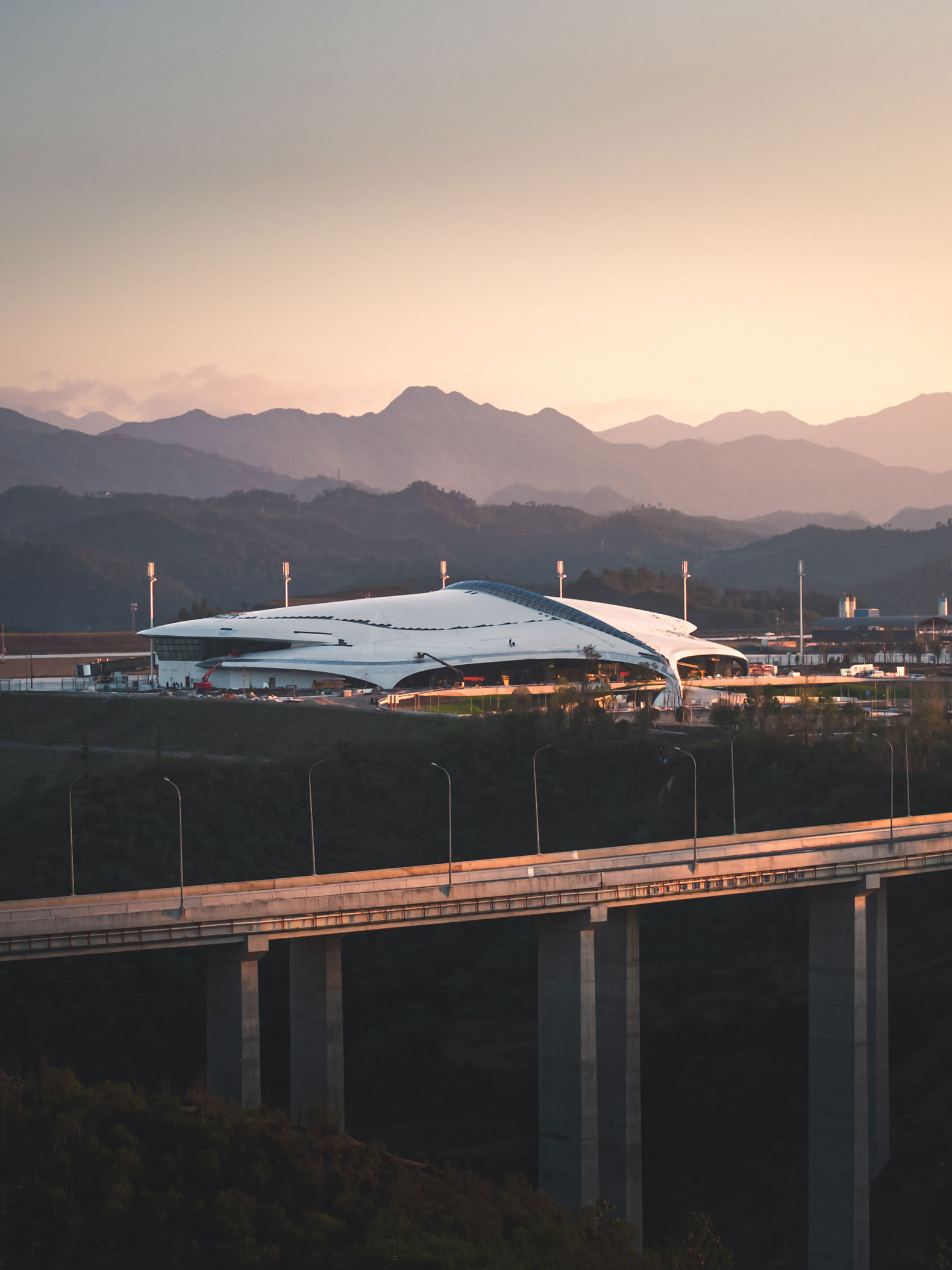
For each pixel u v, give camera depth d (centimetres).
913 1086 10312
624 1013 8975
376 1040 11662
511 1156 9875
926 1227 9175
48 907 7406
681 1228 9494
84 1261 5672
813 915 9844
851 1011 9581
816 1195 9444
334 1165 6506
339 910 7800
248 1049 7625
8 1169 5991
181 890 7962
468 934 13238
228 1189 6125
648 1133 10200
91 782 14950
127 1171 6053
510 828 15200
